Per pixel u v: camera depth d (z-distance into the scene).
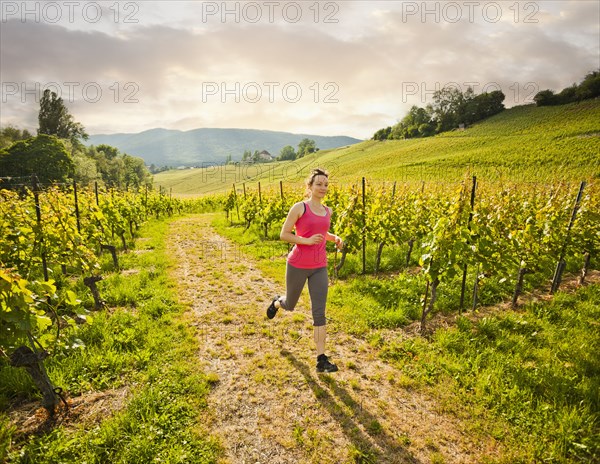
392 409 3.12
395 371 3.72
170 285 6.64
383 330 4.68
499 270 5.32
